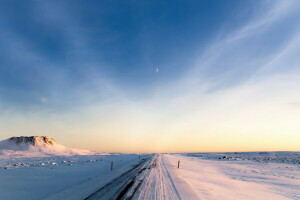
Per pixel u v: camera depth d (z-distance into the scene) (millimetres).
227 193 11977
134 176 16781
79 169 22875
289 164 40188
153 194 9961
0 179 15070
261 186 15656
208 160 53719
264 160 54938
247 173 24703
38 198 9469
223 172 25656
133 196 9312
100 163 33438
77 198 8992
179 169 25484
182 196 9914
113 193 9852
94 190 10703
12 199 9383
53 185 12852
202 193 11133
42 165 27328
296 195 12602
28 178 15828
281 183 17266
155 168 24625
